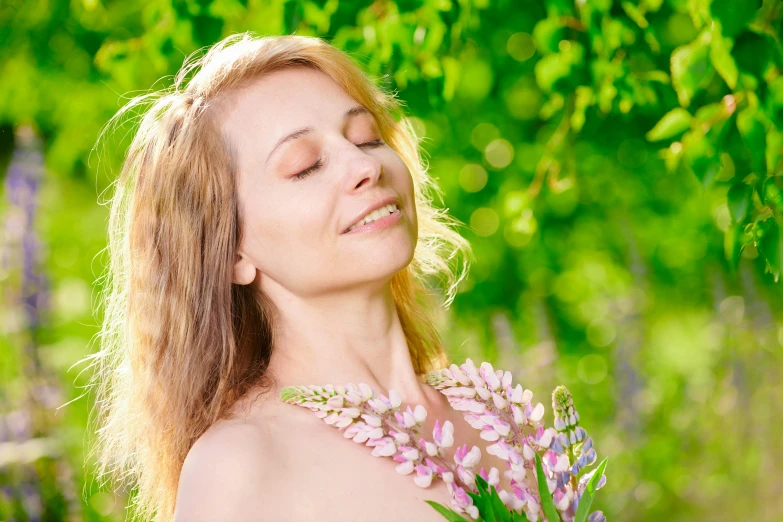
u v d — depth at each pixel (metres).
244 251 2.10
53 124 7.05
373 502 1.87
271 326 2.15
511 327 5.89
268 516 1.79
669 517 5.47
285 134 2.00
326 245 1.99
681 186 6.49
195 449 1.86
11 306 4.92
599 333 7.00
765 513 5.51
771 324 5.77
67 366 5.59
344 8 3.90
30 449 4.44
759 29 2.77
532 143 6.57
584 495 2.00
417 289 2.81
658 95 3.82
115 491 4.11
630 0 3.62
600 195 6.69
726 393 5.91
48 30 6.11
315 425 1.96
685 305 7.11
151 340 2.16
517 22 4.90
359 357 2.10
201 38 4.14
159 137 2.19
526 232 4.51
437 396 2.21
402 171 2.10
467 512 1.90
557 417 2.12
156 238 2.17
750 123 2.73
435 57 3.91
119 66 4.28
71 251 7.25
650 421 5.91
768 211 2.59
